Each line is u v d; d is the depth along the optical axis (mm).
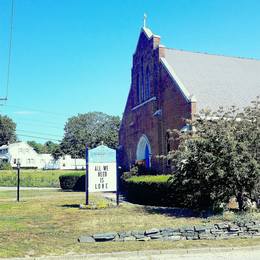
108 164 21625
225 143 16328
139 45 36250
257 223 13312
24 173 58969
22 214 18031
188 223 14766
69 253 10469
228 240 12438
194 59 33406
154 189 22766
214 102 28250
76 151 115312
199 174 17234
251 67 35281
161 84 31688
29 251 10609
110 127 119000
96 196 29266
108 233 12109
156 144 31672
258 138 16531
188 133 18500
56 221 15734
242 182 16875
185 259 10289
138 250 10875
